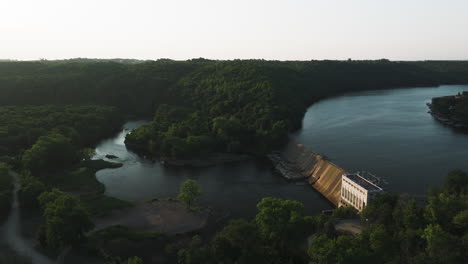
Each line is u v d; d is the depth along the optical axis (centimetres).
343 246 11094
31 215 19125
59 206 16025
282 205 14400
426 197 19300
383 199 16250
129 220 19150
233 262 12769
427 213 13988
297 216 14075
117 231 17438
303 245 14362
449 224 13200
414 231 12619
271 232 13762
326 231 14588
